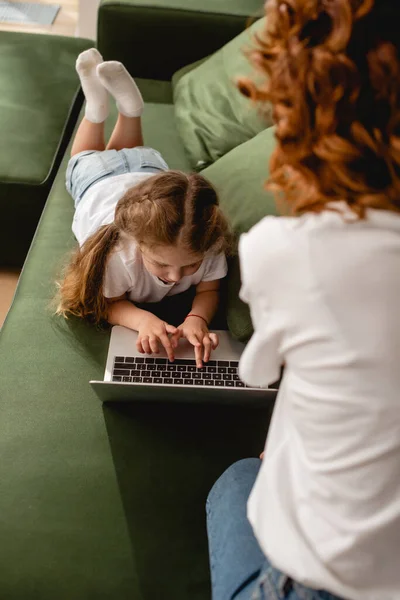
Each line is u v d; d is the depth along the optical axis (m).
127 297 1.41
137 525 1.08
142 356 1.27
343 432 0.55
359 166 0.50
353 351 0.52
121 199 1.29
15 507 1.08
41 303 1.39
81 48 2.19
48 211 1.62
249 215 1.36
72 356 1.29
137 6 1.97
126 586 1.02
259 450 1.20
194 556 1.06
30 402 1.22
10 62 2.05
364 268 0.52
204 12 1.99
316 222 0.54
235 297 1.32
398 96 0.47
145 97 2.00
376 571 0.60
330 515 0.60
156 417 1.23
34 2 3.14
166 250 1.18
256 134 1.64
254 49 0.56
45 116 1.90
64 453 1.16
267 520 0.68
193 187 1.24
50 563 1.03
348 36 0.47
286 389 0.61
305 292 0.54
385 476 0.55
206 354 1.26
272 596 0.72
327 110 0.49
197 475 1.16
